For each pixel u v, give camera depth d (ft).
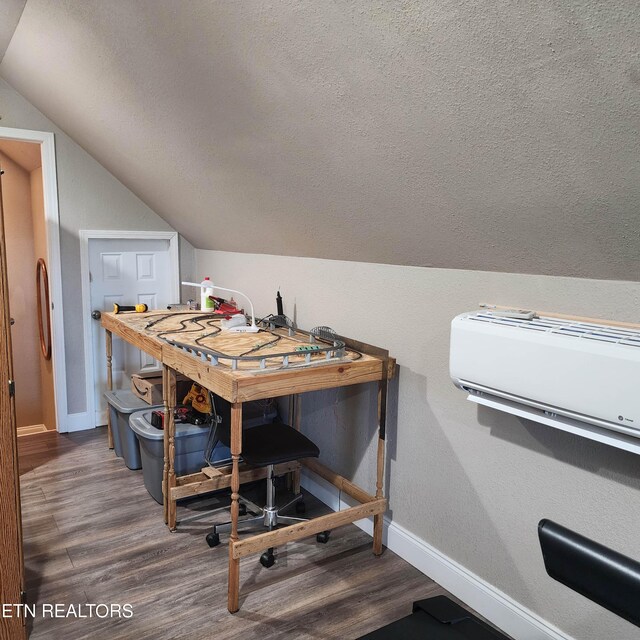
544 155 4.86
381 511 8.52
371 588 7.83
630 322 5.61
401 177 6.40
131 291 14.32
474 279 7.21
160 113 8.75
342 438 9.81
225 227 11.76
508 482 6.93
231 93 7.03
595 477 6.00
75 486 10.80
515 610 6.88
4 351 6.13
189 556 8.53
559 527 3.22
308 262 10.37
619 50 3.70
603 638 6.03
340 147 6.61
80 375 13.75
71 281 13.33
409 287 8.18
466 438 7.46
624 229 5.03
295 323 10.89
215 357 7.55
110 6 7.00
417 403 8.20
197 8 6.00
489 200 5.82
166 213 13.57
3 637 6.38
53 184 12.81
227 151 8.48
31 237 16.57
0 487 6.22
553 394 5.51
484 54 4.36
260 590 7.74
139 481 11.07
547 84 4.25
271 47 5.80
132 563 8.32
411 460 8.39
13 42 9.80
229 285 13.34
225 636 6.86
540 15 3.83
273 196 8.92
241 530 9.17
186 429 10.05
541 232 5.77
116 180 13.58
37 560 8.35
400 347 8.43
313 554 8.66
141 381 11.68
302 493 10.72
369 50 5.03
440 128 5.34
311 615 7.25
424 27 4.48
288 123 6.83
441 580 7.89
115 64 8.21
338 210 8.00
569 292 6.14
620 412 4.97
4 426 6.18
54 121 12.53
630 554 5.75
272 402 11.28
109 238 13.67
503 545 7.06
